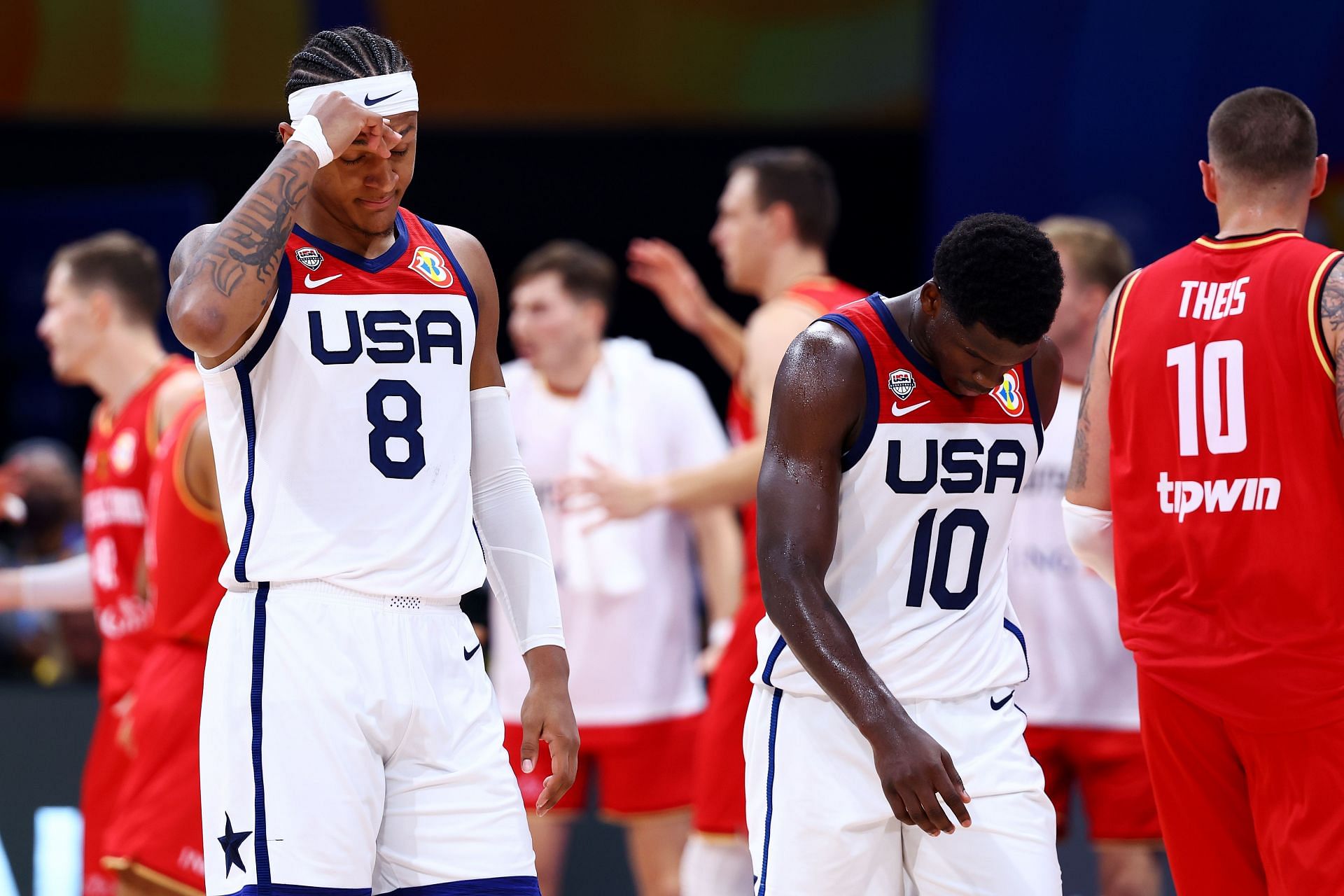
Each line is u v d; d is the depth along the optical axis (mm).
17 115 33969
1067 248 15984
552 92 33281
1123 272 16125
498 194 39000
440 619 9367
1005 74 30766
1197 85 29703
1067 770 16547
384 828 9219
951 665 9906
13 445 36281
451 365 9461
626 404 19891
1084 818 18969
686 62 33031
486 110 33344
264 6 32500
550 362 19812
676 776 19516
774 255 17203
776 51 32812
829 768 9820
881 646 9852
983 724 9938
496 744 9477
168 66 33156
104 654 16750
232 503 9234
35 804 20453
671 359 39500
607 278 20109
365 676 8977
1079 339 16094
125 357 16656
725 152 38438
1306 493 10391
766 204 17094
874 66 32562
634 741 19219
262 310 8922
